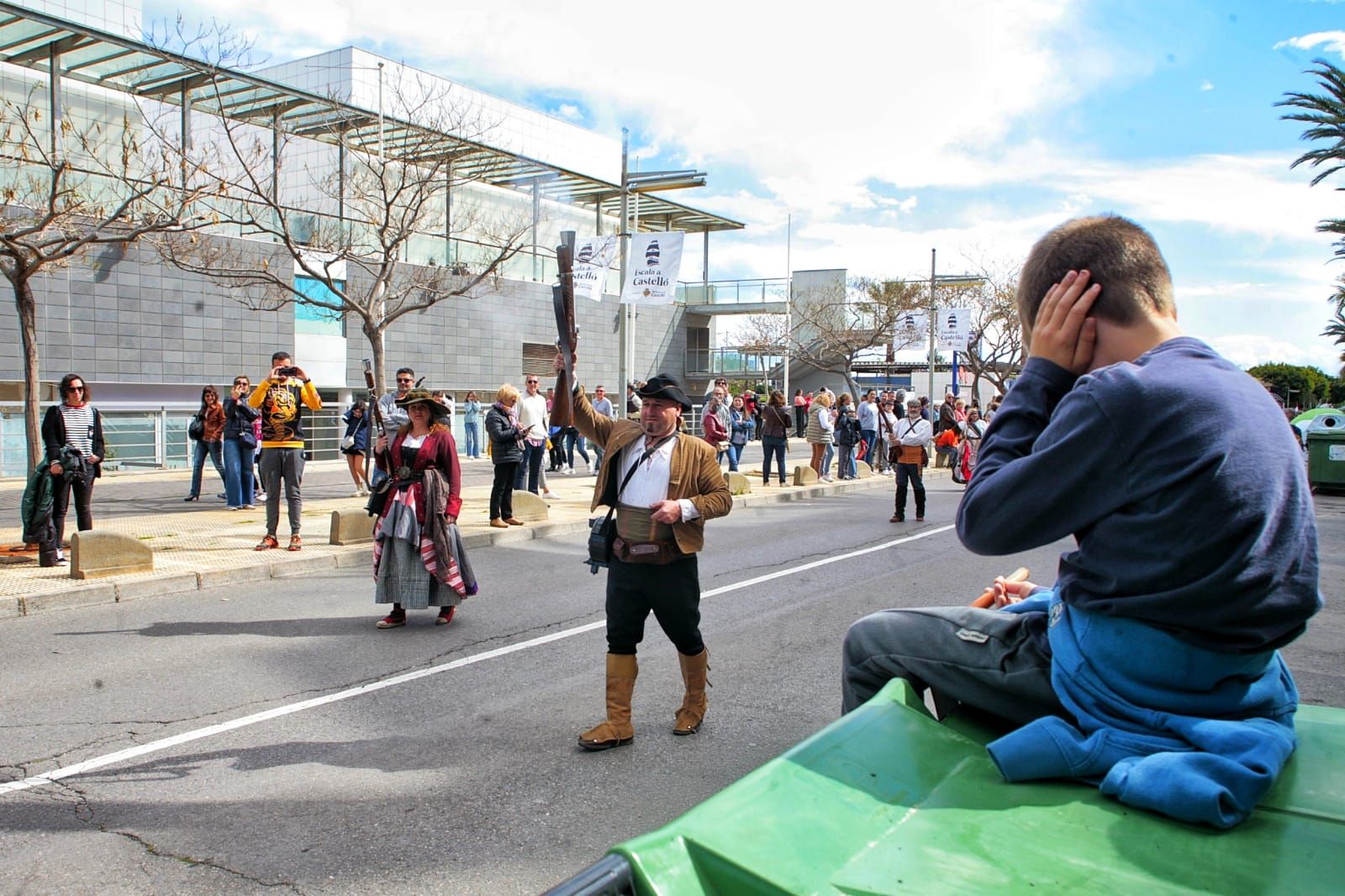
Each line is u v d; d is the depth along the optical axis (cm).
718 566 1023
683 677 543
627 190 1577
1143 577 162
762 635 713
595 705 549
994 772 164
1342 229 2802
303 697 564
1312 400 6625
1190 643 162
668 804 414
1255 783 145
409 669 621
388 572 720
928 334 3288
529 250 2869
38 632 716
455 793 425
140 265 2145
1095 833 143
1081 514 168
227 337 2309
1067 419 168
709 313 4028
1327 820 147
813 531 1311
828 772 157
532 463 1531
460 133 1716
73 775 447
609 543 488
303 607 807
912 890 127
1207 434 159
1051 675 183
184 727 512
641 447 492
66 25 1783
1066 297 184
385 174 1617
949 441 2422
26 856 367
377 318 1490
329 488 1736
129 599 833
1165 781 147
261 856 367
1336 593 856
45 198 1356
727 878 131
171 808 411
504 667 625
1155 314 181
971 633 202
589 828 390
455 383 2889
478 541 1156
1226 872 132
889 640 214
